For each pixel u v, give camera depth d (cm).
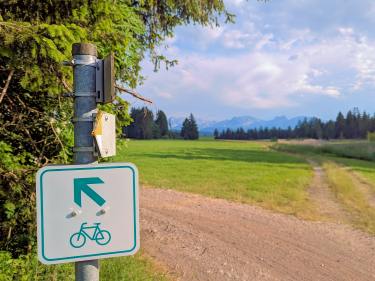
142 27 665
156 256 807
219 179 2239
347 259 877
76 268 210
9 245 454
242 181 2172
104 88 213
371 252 940
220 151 5912
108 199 211
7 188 418
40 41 345
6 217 443
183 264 775
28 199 436
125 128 627
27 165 455
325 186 2164
